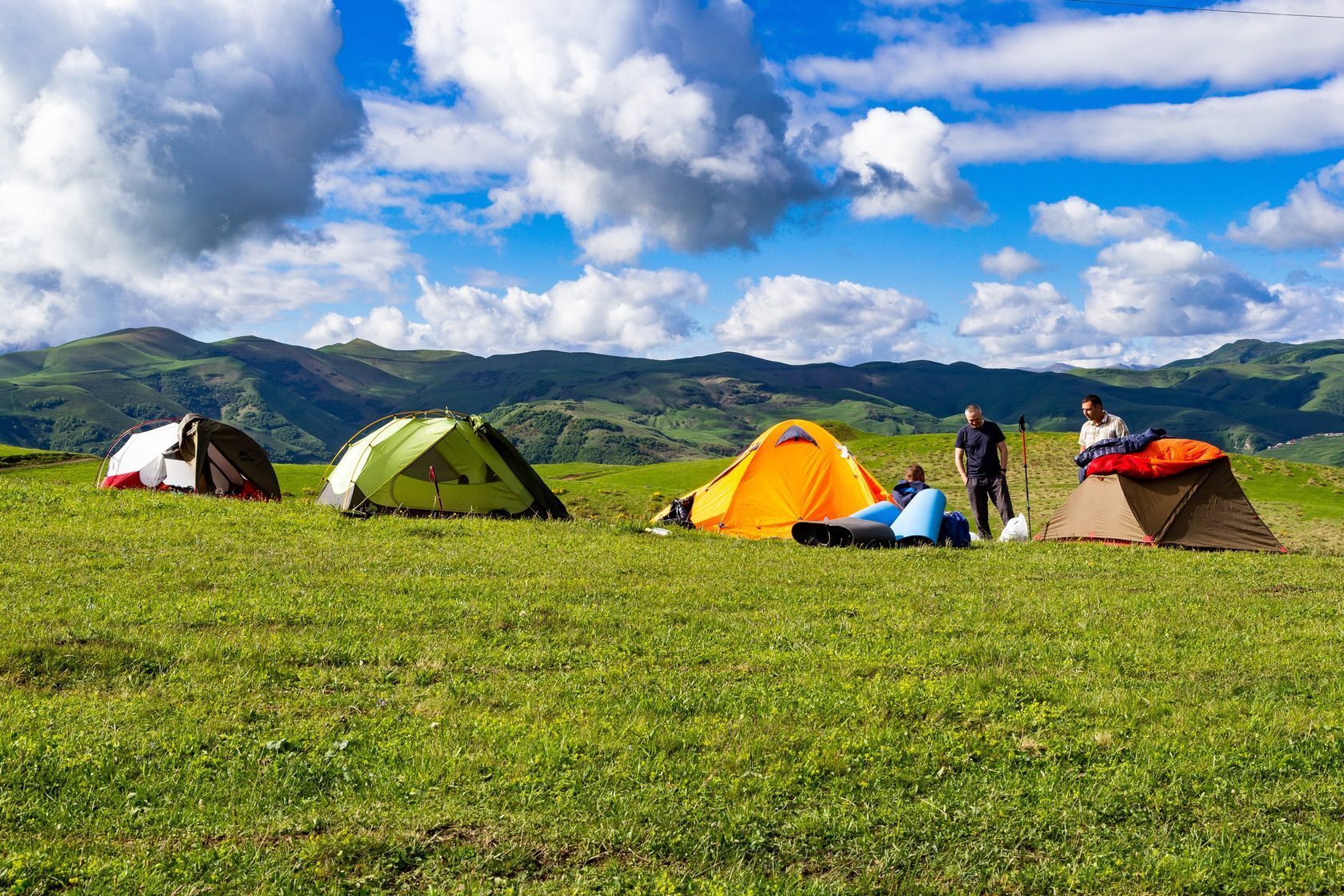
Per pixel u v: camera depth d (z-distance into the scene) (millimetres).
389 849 5922
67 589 12617
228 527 18719
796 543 19953
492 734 7707
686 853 6035
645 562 16625
